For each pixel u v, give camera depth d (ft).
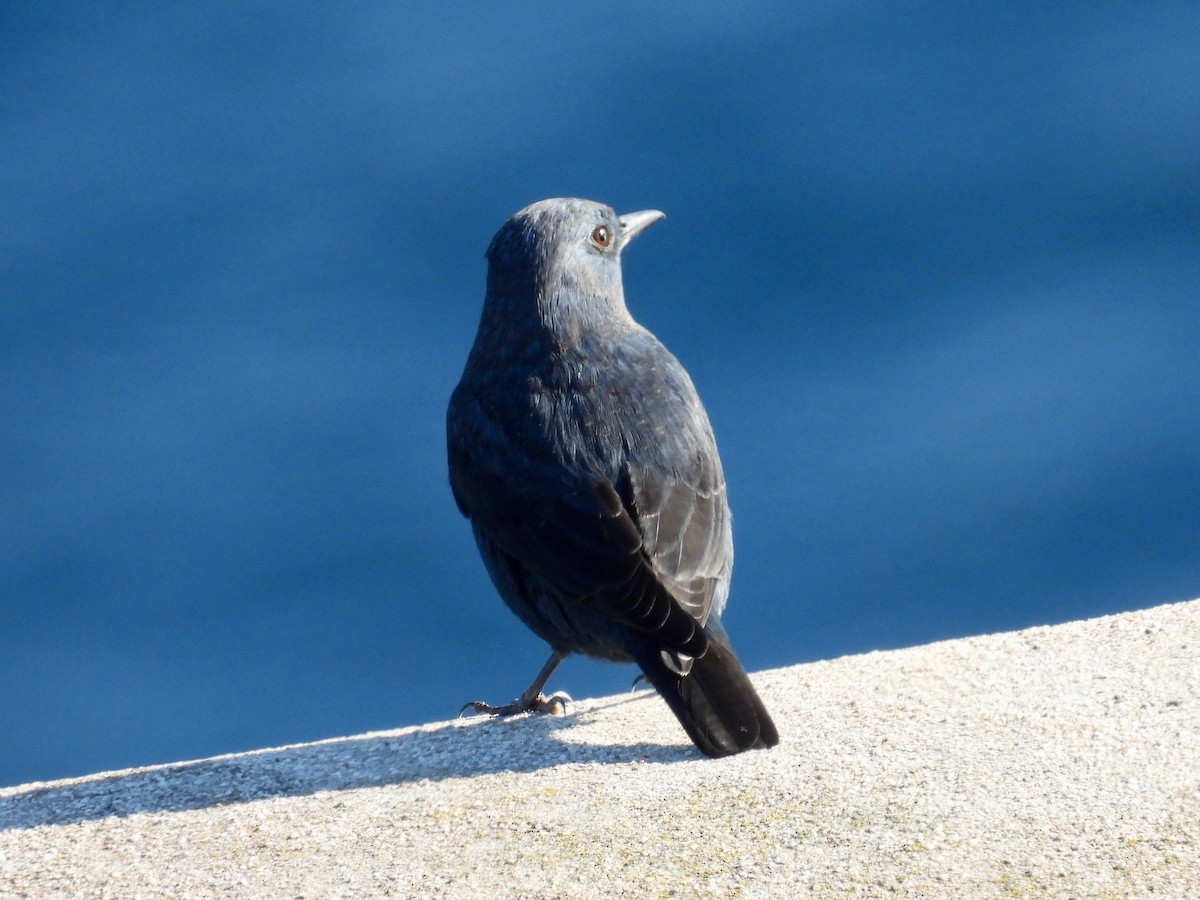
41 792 39.93
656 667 39.19
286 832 34.96
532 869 31.01
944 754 34.32
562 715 44.73
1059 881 27.86
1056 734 34.68
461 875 31.22
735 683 38.29
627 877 30.07
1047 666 40.11
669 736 39.81
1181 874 27.63
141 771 41.32
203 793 38.63
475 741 40.98
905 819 30.86
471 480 44.60
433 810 35.17
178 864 33.81
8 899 32.76
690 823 32.19
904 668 42.04
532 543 42.27
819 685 41.63
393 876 31.63
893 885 28.40
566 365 44.93
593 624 42.14
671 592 40.32
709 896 28.89
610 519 41.32
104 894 32.55
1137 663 39.14
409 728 45.16
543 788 35.78
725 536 43.45
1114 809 30.25
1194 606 43.73
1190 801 30.22
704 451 43.73
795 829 31.17
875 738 36.29
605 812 33.50
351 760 40.32
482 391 45.80
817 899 28.30
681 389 44.65
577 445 42.91
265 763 40.63
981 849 29.30
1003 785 31.99
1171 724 34.32
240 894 31.76
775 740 37.04
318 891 31.37
